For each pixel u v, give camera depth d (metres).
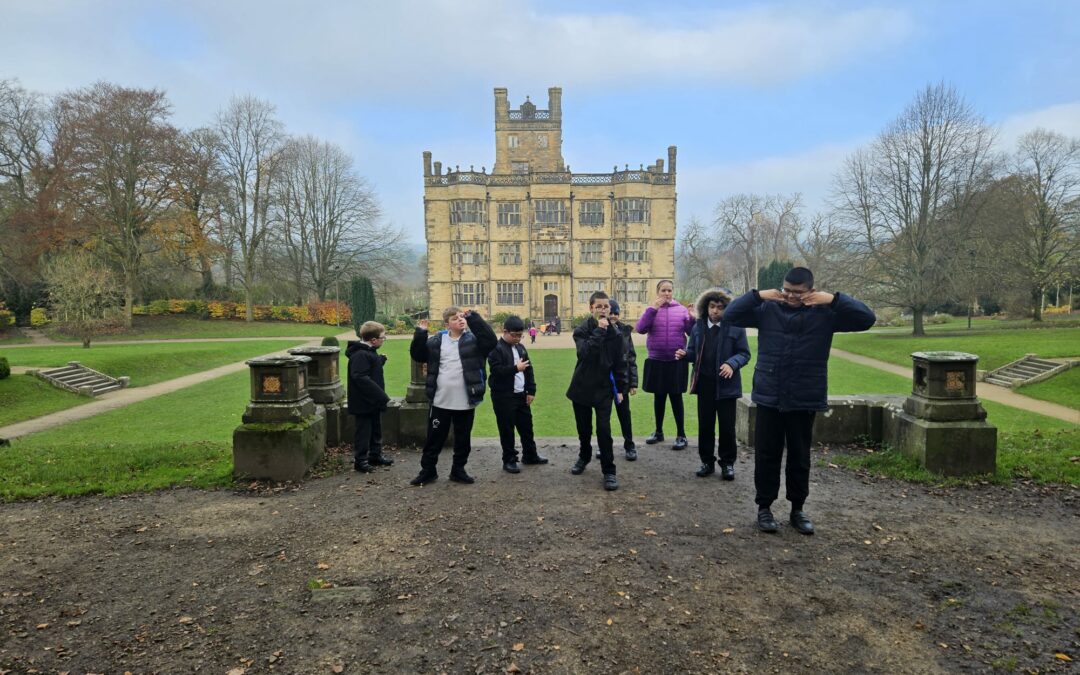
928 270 38.44
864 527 5.22
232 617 3.87
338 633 3.66
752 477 6.88
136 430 16.53
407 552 4.82
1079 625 3.63
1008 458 6.81
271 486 6.64
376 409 7.29
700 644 3.48
